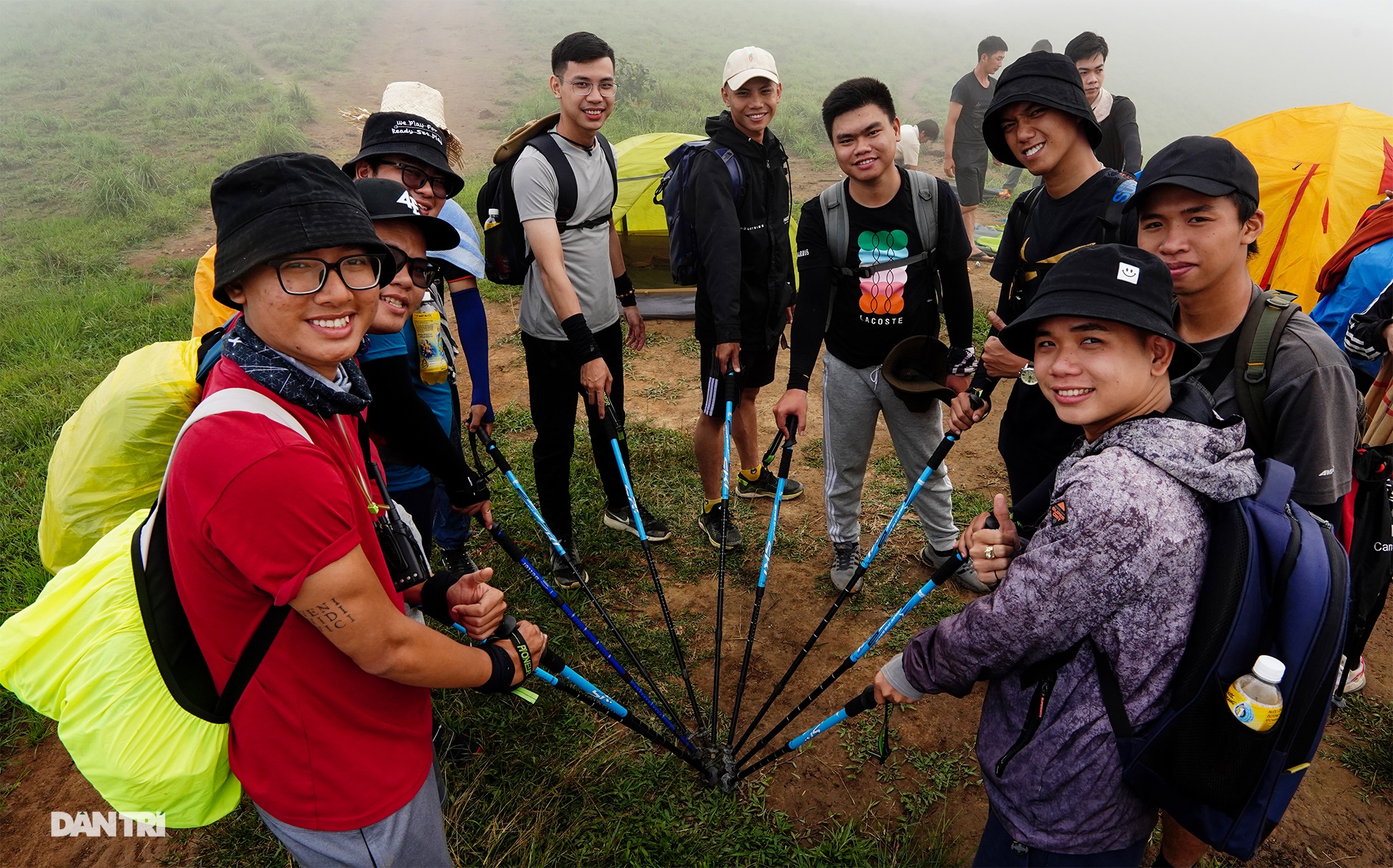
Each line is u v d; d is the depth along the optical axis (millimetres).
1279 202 5805
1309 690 1478
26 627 1576
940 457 2797
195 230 10383
